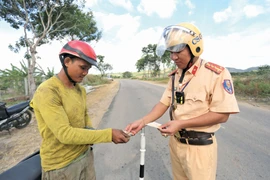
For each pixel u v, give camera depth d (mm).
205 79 1261
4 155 3211
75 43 1227
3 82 10602
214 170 1420
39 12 8852
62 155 1339
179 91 1396
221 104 1191
